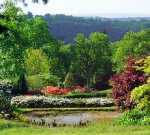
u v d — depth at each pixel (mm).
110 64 107062
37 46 76750
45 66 83375
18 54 43656
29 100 41031
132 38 96000
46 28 78438
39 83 70750
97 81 106500
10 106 30703
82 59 107000
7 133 18781
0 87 40656
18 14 49594
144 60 22906
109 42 113875
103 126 21031
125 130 18734
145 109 22297
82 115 35812
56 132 18609
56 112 37906
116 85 29438
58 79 80562
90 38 111938
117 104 29469
